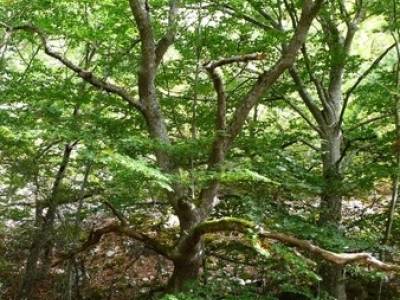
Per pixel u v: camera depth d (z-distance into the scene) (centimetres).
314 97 1085
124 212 870
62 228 816
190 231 559
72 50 887
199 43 648
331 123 844
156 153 589
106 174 839
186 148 556
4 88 693
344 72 909
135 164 436
